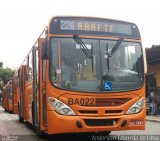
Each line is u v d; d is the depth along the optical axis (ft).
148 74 98.02
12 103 98.89
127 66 36.29
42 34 39.14
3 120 77.56
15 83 81.66
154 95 86.53
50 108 34.45
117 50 36.35
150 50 88.07
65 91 34.32
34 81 44.01
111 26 36.88
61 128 33.86
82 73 35.04
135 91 35.58
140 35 37.73
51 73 34.83
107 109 34.42
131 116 34.96
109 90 34.83
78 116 33.96
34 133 48.75
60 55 35.22
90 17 36.58
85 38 35.94
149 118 77.20
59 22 35.88
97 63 35.50
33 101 45.24
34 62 44.16
